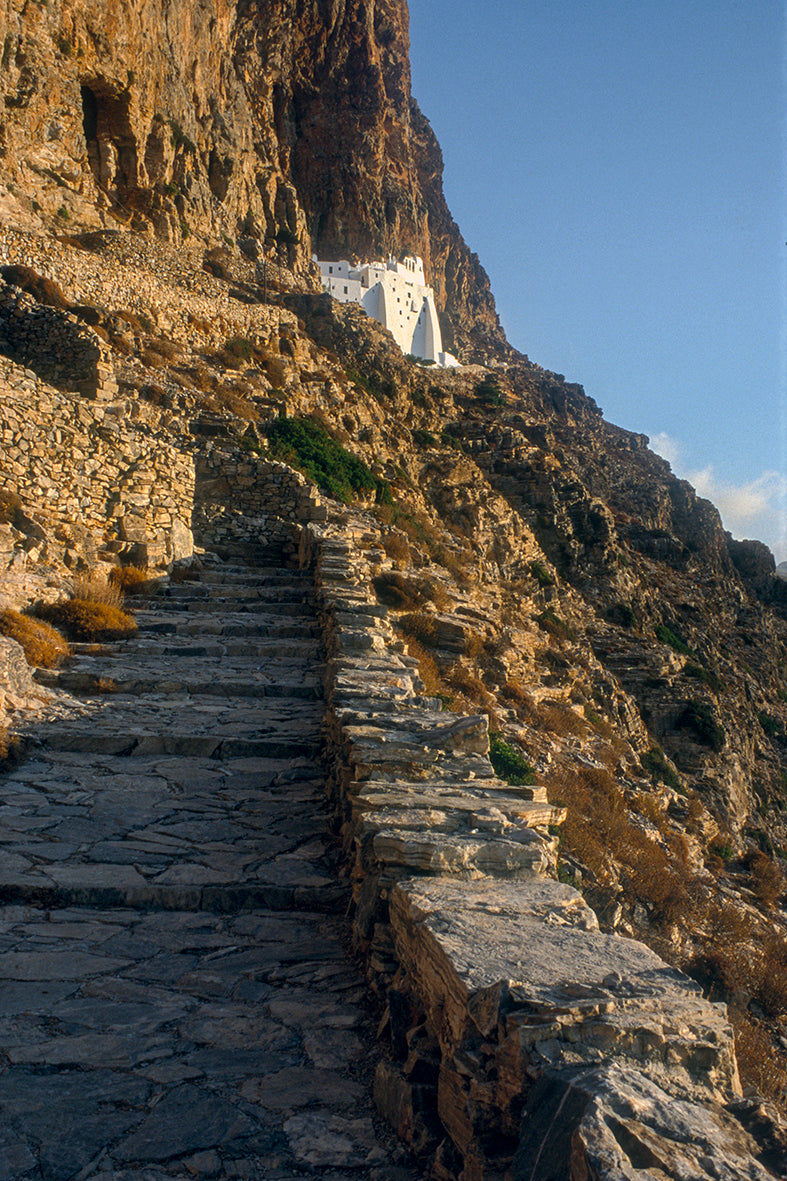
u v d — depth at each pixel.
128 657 12.98
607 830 18.59
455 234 173.00
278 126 113.12
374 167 122.94
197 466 24.14
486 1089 2.69
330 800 7.87
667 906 17.42
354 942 5.02
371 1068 3.81
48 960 4.86
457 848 4.29
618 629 48.31
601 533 55.81
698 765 41.00
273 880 6.07
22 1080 3.61
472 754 6.26
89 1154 3.13
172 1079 3.66
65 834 6.85
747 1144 2.18
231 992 4.54
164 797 7.91
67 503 16.22
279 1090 3.61
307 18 116.38
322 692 11.65
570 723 25.89
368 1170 3.10
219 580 18.97
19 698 10.24
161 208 56.47
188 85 66.69
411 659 11.34
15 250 34.47
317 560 19.55
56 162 47.00
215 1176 3.04
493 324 184.25
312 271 80.94
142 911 5.71
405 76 145.75
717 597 82.19
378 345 58.94
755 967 16.97
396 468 41.88
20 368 15.41
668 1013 2.67
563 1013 2.61
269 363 43.12
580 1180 2.06
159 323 39.97
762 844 42.19
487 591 34.50
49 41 46.81
